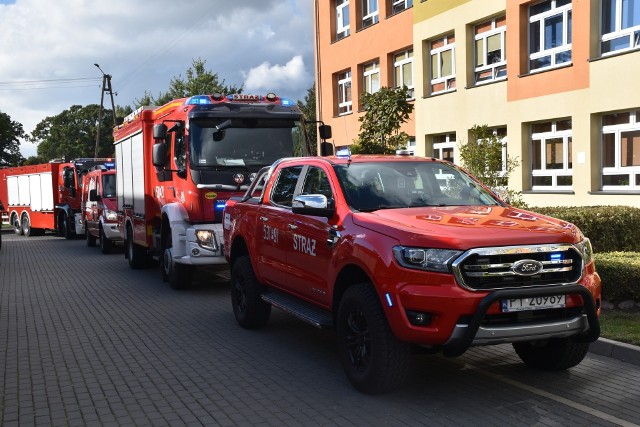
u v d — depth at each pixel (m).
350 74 28.14
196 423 4.90
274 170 7.68
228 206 8.70
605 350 6.39
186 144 10.77
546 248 4.96
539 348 5.91
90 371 6.42
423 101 22.92
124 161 14.89
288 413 5.05
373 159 6.70
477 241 4.86
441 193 6.33
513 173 19.17
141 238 13.44
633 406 5.00
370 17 26.58
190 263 10.64
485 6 19.81
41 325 8.73
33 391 5.79
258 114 11.18
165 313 9.46
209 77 41.22
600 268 7.93
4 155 66.00
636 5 15.50
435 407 5.09
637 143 15.78
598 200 16.45
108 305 10.23
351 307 5.47
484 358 6.48
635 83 15.36
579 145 16.91
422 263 4.88
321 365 6.45
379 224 5.34
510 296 4.77
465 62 20.78
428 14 22.30
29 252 20.59
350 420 4.86
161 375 6.22
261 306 7.97
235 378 6.05
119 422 4.97
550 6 17.88
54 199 27.34
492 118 19.81
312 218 6.29
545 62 18.17
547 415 4.84
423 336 4.84
